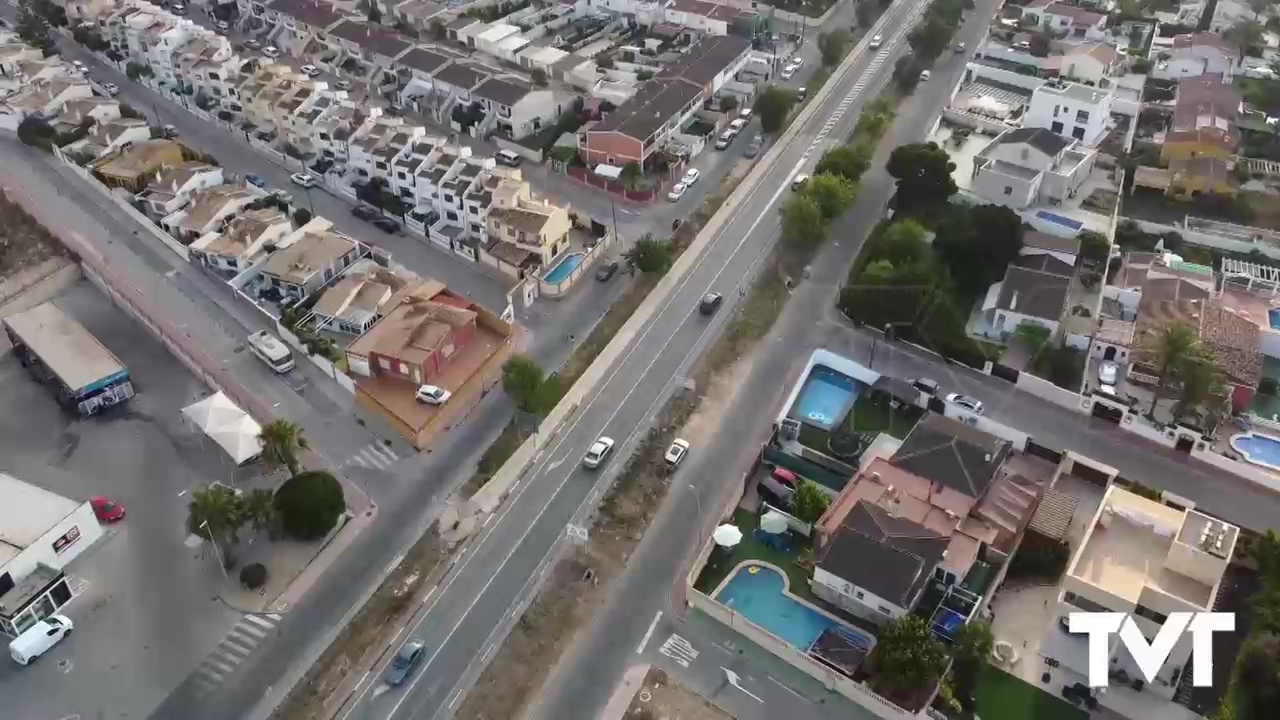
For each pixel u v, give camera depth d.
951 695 78.00
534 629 85.56
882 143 157.12
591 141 149.62
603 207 144.38
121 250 134.75
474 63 173.25
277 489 97.69
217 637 85.19
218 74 168.38
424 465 101.69
